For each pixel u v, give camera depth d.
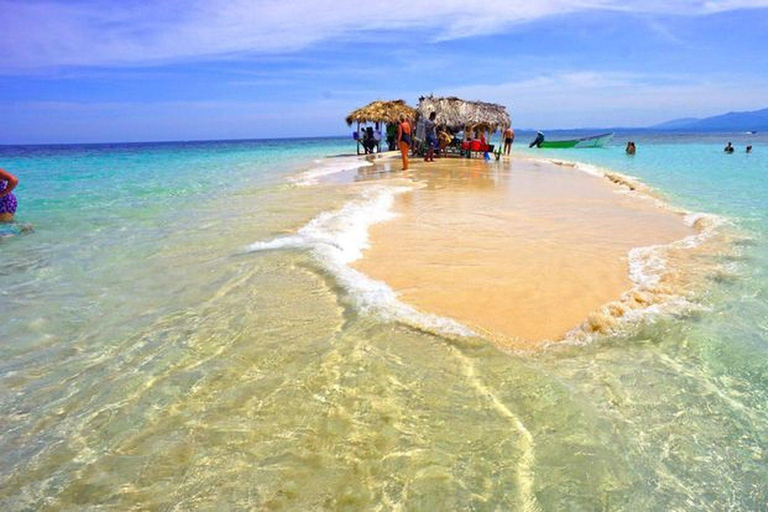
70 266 5.96
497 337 3.96
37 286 5.28
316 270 5.51
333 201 10.09
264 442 2.73
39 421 2.98
